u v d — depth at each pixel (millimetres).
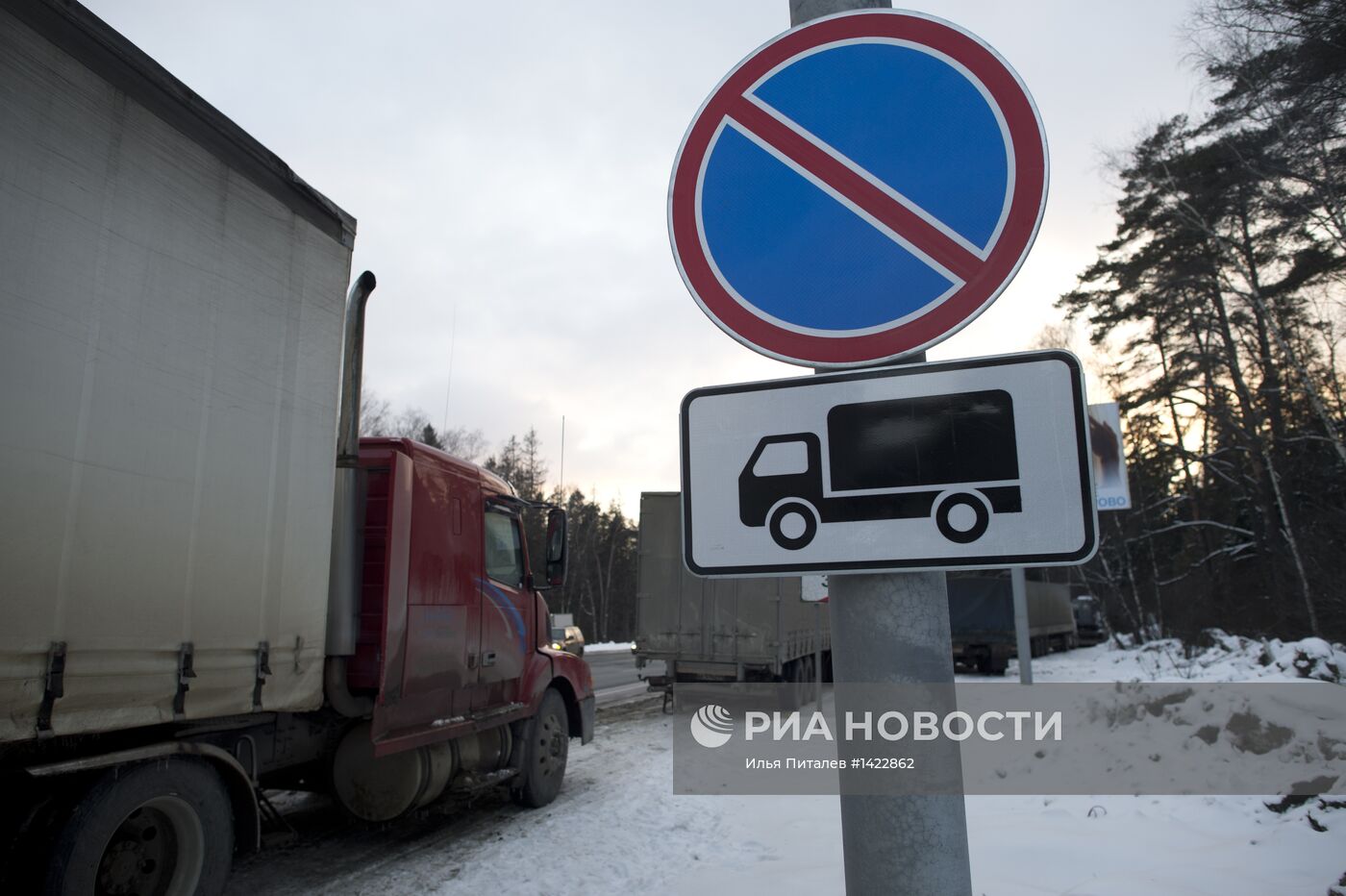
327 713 4996
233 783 3951
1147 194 22562
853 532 1384
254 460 3875
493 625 6098
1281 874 3607
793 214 1580
